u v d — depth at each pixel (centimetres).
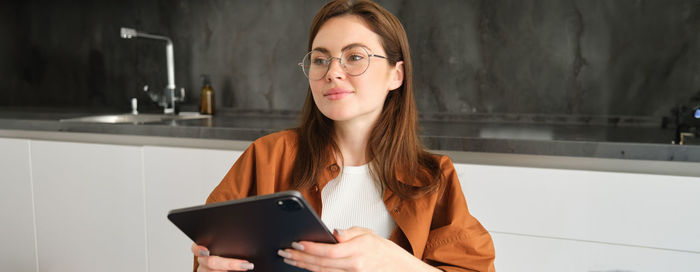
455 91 200
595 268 127
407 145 75
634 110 180
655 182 121
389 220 72
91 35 247
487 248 69
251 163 78
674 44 174
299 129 82
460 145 138
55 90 258
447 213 74
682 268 121
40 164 179
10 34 262
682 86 174
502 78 194
